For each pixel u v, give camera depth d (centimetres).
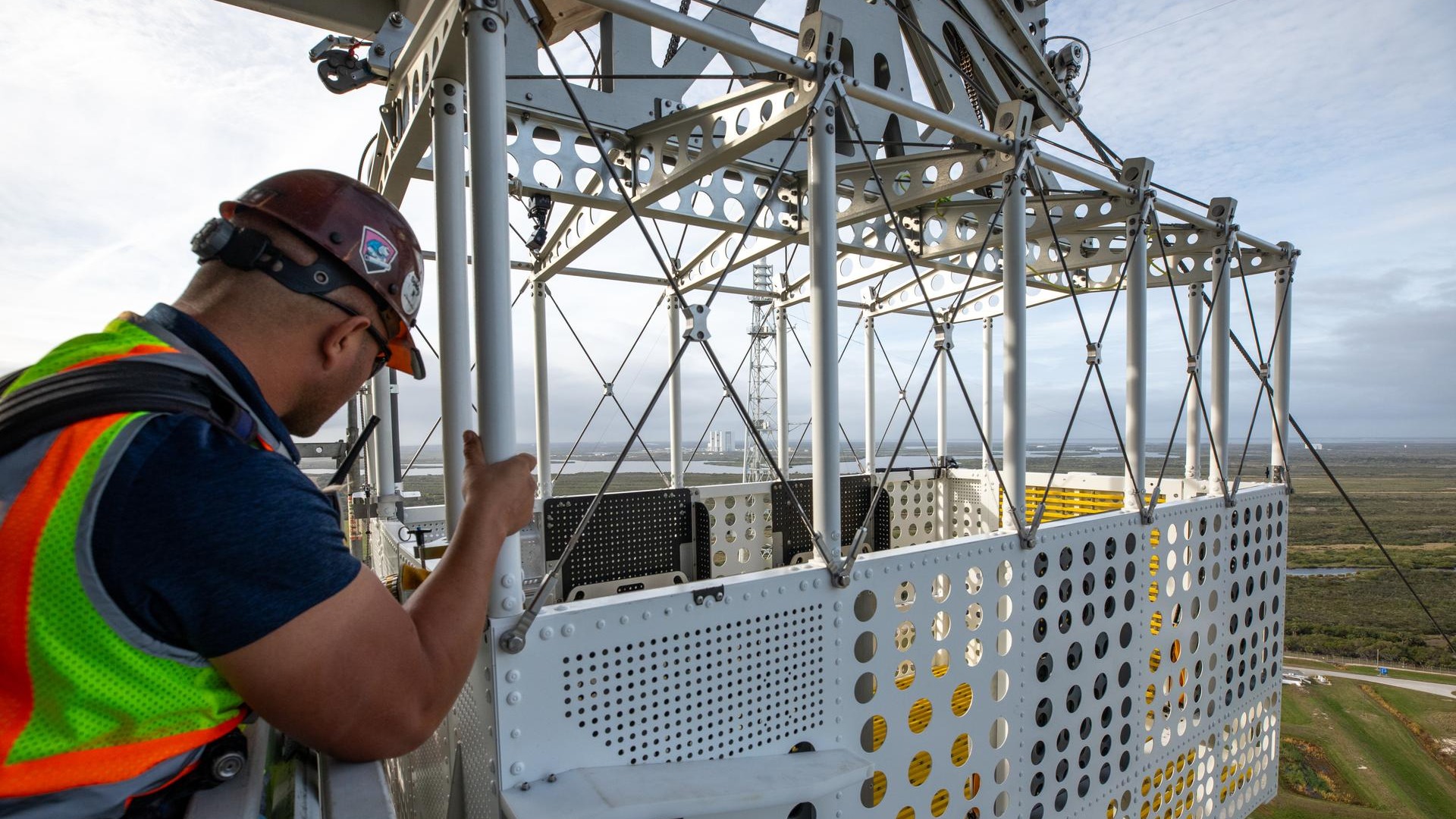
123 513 59
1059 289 672
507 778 160
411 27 252
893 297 810
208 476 62
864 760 202
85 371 65
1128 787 354
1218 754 435
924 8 486
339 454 554
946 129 276
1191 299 546
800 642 212
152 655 64
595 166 376
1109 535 330
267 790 99
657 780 171
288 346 82
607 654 174
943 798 261
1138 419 357
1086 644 320
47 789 65
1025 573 287
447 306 194
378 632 74
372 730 76
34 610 59
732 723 197
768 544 556
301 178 85
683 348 195
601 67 383
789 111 246
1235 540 442
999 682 285
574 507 398
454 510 187
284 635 65
